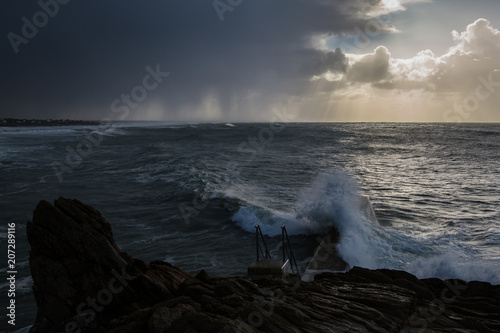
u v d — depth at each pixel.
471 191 21.44
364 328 4.05
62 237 5.02
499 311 4.94
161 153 34.97
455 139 63.44
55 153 36.56
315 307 4.46
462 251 11.22
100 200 18.08
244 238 13.11
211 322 3.88
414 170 30.34
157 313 4.03
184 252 11.73
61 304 4.92
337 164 33.66
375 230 11.91
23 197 18.47
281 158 37.53
